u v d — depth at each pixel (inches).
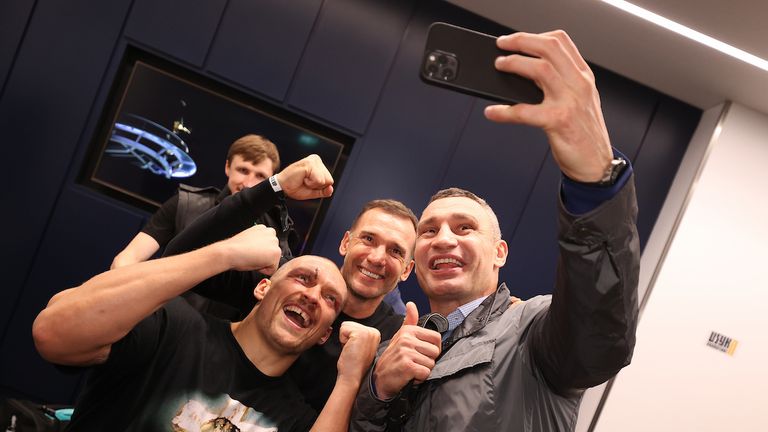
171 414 65.0
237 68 165.2
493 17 168.7
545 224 174.1
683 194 168.2
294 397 72.2
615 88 176.9
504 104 39.1
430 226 66.7
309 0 167.3
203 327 70.3
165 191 165.5
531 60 35.1
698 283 164.2
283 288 70.4
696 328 163.6
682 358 163.0
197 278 61.6
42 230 158.6
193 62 163.6
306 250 170.7
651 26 145.6
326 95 168.4
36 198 158.7
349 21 168.7
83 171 162.7
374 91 169.8
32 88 158.9
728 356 163.5
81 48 160.4
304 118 171.2
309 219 170.4
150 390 65.7
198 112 166.6
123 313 59.4
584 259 39.9
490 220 67.7
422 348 55.3
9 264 157.6
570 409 54.1
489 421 51.9
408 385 56.1
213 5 164.1
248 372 69.5
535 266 173.5
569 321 42.7
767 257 165.3
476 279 64.1
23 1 158.4
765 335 164.2
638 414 161.3
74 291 62.0
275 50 166.6
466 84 38.6
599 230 39.1
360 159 169.8
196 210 113.0
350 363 64.3
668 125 177.8
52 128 159.5
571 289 41.4
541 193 174.1
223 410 66.9
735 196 165.9
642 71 169.6
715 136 166.1
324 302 71.2
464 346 57.2
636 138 177.0
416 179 171.0
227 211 77.2
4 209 157.6
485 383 53.4
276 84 166.7
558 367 47.8
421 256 65.9
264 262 64.4
